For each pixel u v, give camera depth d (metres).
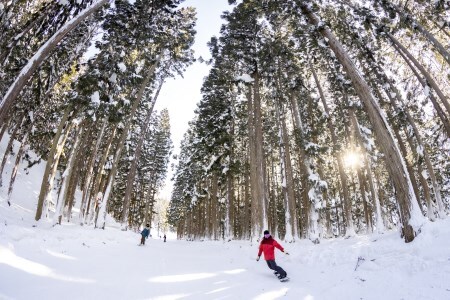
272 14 17.62
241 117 28.23
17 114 21.09
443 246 6.73
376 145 22.91
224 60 25.30
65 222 17.88
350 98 21.89
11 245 7.62
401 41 16.14
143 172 43.88
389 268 6.91
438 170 21.53
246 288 7.00
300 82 20.53
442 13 13.55
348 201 18.69
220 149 27.47
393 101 16.55
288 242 17.59
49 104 22.12
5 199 16.80
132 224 44.41
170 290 6.56
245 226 30.47
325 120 21.33
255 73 21.28
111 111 16.80
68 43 15.28
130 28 18.05
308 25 14.30
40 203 14.41
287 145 20.00
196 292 6.52
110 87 16.95
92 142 28.42
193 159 33.78
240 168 27.56
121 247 13.74
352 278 7.09
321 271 8.59
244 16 19.28
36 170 27.02
